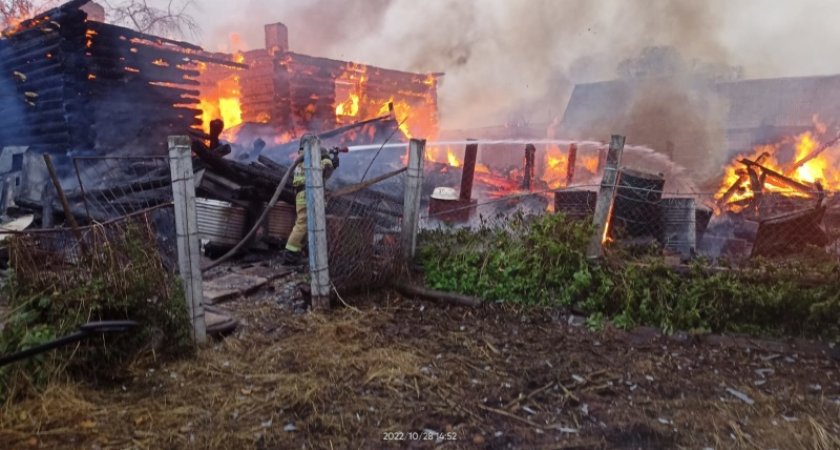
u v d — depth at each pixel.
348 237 5.73
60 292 3.88
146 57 11.55
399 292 6.04
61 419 3.31
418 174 6.14
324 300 5.46
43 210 7.78
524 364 4.30
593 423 3.44
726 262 5.35
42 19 10.53
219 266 7.36
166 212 5.15
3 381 3.41
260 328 5.05
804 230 6.62
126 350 4.02
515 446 3.20
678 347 4.63
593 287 5.31
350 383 3.94
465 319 5.32
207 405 3.58
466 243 6.40
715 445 3.19
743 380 4.04
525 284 5.54
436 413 3.54
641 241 6.45
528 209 9.61
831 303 4.57
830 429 3.35
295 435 3.27
